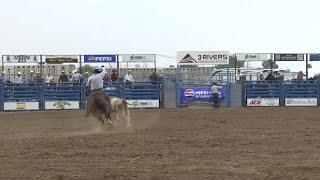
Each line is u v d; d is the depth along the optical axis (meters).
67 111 38.72
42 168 13.10
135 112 35.81
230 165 13.34
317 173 12.25
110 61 44.53
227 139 18.50
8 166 13.41
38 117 32.31
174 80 46.34
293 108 39.84
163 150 15.93
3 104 40.50
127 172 12.49
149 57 45.09
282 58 47.09
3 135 21.55
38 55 43.75
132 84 41.78
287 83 43.38
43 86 41.12
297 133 20.39
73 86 41.31
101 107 22.55
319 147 16.39
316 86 43.47
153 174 12.24
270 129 22.16
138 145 17.05
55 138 19.41
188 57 44.09
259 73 51.59
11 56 43.50
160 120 28.06
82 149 16.25
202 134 20.33
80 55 44.12
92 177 11.97
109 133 21.11
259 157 14.56
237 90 43.19
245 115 31.55
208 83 45.00
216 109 39.03
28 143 17.78
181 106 42.72
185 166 13.24
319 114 31.86
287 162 13.69
